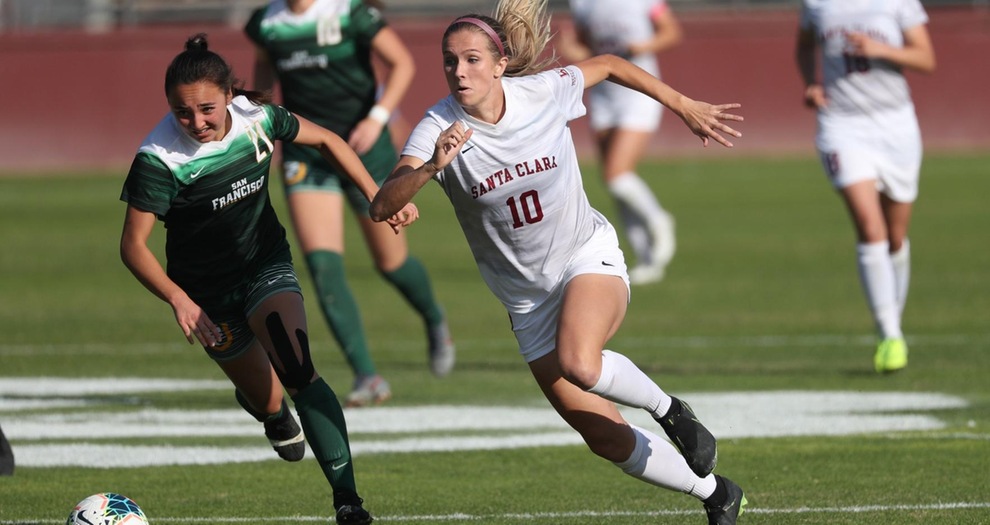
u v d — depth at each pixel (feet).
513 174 57.88
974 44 317.01
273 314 60.75
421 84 316.19
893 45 101.40
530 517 64.90
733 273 163.73
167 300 58.18
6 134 314.35
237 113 59.77
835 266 167.84
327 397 60.34
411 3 358.43
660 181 279.08
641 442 59.06
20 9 347.36
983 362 105.50
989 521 62.18
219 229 61.16
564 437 84.48
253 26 96.43
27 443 83.41
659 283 156.97
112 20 352.90
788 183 270.67
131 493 70.74
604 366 55.57
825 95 103.65
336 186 95.91
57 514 66.18
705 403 92.32
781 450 78.74
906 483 70.18
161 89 315.78
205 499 69.41
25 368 110.11
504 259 60.39
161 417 91.50
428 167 54.19
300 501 69.00
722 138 61.46
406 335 128.06
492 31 56.80
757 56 320.50
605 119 159.02
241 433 86.58
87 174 305.94
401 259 100.63
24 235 212.02
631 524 63.41
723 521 60.29
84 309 143.43
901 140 102.22
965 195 242.78
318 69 95.30
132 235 58.59
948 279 152.35
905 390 95.76
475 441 83.46
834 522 62.44
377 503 68.18
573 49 161.38
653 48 159.22
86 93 314.76
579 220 60.18
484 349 119.14
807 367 105.81
